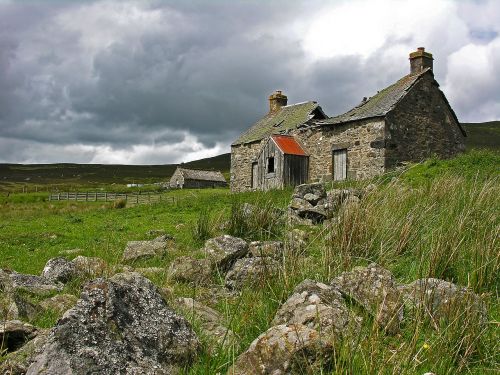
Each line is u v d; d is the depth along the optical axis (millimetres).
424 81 26719
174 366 4375
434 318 5176
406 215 8281
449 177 11344
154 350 4309
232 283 7473
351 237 7375
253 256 8312
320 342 4059
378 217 8094
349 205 8523
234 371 4133
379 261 7055
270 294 5852
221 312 6309
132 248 10461
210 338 5125
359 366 4051
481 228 7234
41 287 7352
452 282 6152
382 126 24906
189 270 7988
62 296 6762
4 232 18109
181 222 17391
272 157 29609
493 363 4621
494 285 6215
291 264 6387
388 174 18266
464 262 6598
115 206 28344
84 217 22234
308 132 29453
